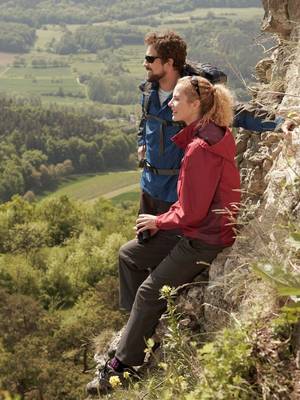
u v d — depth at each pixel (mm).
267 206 4363
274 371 3201
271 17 6094
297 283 3172
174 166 4926
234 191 4430
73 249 59031
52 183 149000
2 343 38875
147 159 5027
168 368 3980
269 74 6156
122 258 5289
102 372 5199
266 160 5137
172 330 4031
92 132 166250
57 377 30406
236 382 3125
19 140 159750
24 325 39500
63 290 52344
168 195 5004
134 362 5004
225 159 4332
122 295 5418
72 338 32500
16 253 62000
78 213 69125
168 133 4844
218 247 4555
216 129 4336
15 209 67750
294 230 3689
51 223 67500
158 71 4844
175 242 5039
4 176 140375
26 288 51969
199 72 4891
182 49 4805
